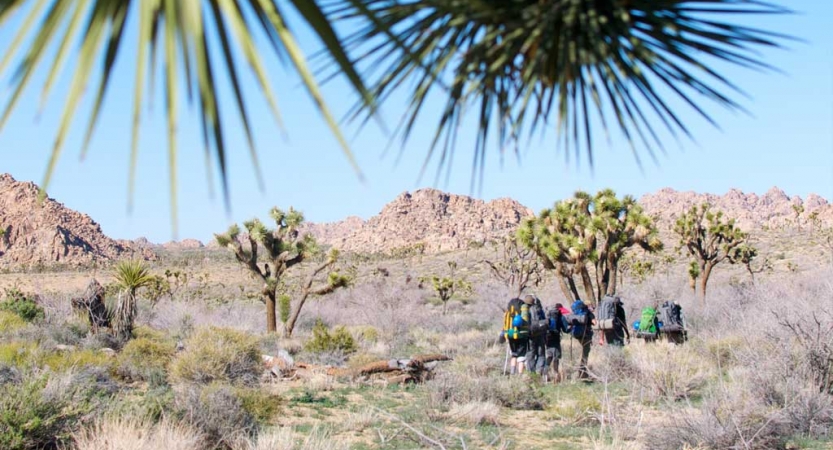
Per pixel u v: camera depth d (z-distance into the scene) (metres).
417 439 9.14
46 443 7.71
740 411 8.79
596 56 2.10
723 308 20.75
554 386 13.50
